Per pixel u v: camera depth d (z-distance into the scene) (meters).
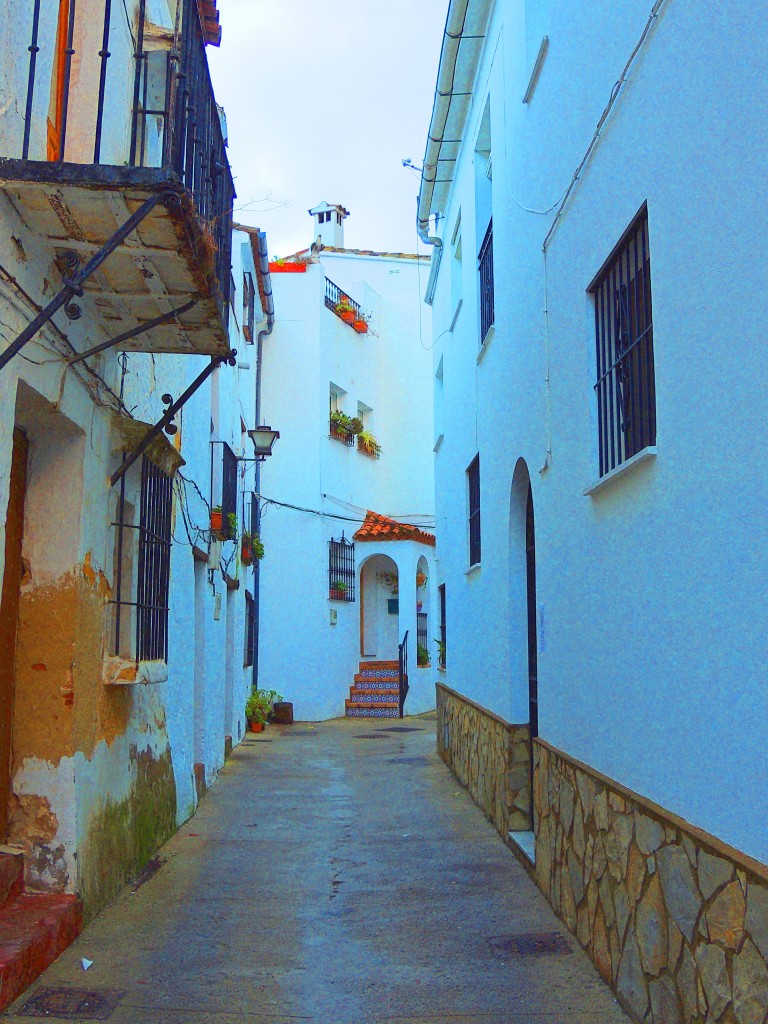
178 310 5.07
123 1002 4.10
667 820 3.55
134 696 6.37
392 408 23.73
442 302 13.00
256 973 4.54
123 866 5.94
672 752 3.59
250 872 6.55
